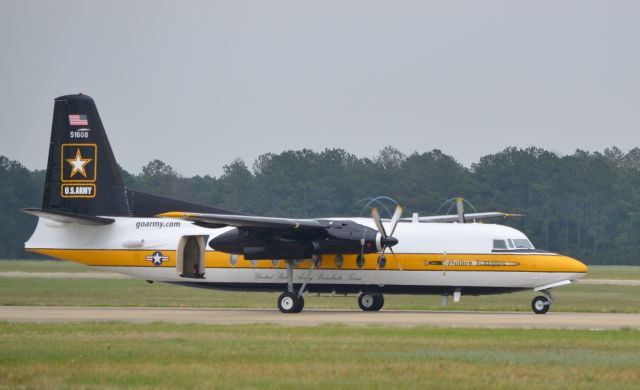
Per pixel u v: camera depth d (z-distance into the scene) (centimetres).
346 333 8575
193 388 5716
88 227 12506
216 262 12181
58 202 12619
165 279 12312
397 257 11731
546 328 9044
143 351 7238
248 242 11500
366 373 6262
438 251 11681
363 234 11319
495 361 6800
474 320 10250
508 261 11519
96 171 12569
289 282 11700
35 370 6272
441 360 6844
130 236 12381
